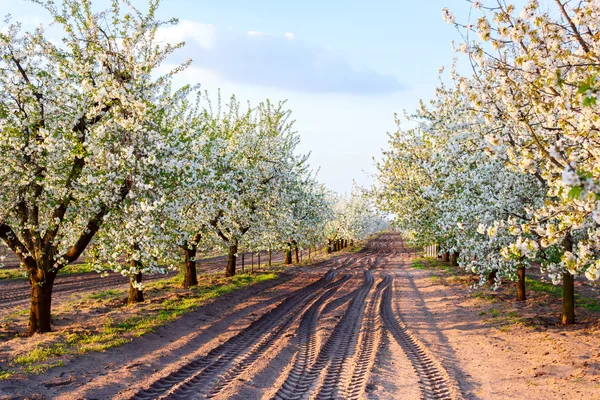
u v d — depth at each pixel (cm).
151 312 1950
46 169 1512
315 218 4412
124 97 1443
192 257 2836
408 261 5572
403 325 2012
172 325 1753
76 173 1563
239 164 2875
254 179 2922
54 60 1541
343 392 1152
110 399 1027
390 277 3950
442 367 1346
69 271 3981
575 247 1545
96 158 1485
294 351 1556
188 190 1830
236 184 2692
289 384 1216
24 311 2153
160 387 1133
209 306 2170
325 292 3008
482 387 1176
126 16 1514
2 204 1516
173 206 1706
